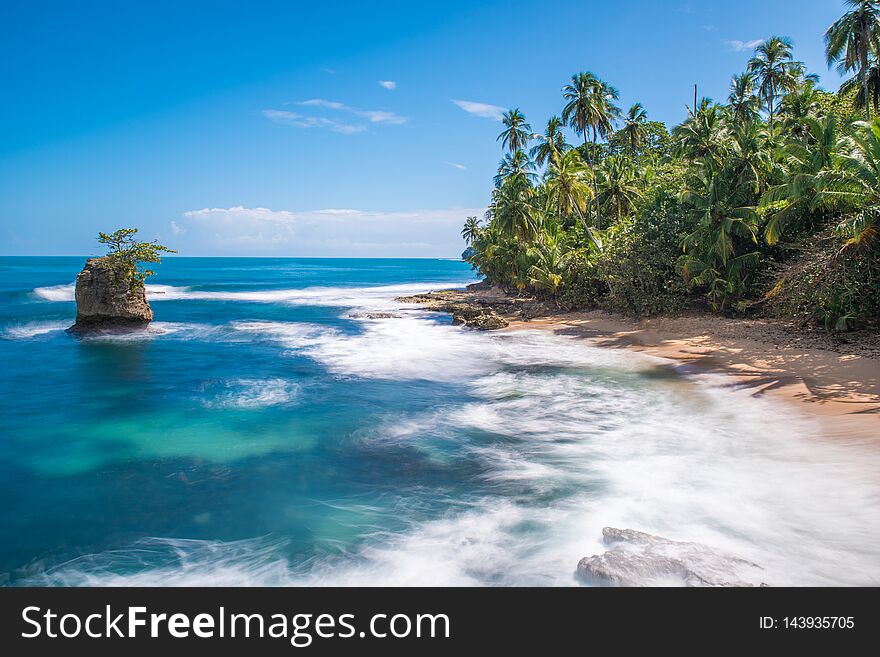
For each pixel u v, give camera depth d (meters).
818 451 9.73
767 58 44.06
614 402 14.08
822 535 6.84
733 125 31.61
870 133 19.84
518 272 46.03
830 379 14.72
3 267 151.12
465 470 9.68
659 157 55.94
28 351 23.62
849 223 17.91
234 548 7.13
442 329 31.41
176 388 16.59
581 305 35.56
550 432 11.74
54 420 13.11
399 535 7.36
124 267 29.08
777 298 22.34
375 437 11.70
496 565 6.49
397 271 162.12
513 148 54.97
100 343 26.05
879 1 31.33
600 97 46.78
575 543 6.92
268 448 11.06
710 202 26.72
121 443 11.38
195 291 71.25
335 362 20.84
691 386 15.52
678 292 28.36
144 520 7.95
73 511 8.25
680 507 7.79
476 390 16.00
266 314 41.56
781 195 22.98
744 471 9.03
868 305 18.73
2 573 6.60
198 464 10.20
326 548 7.06
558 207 43.84
